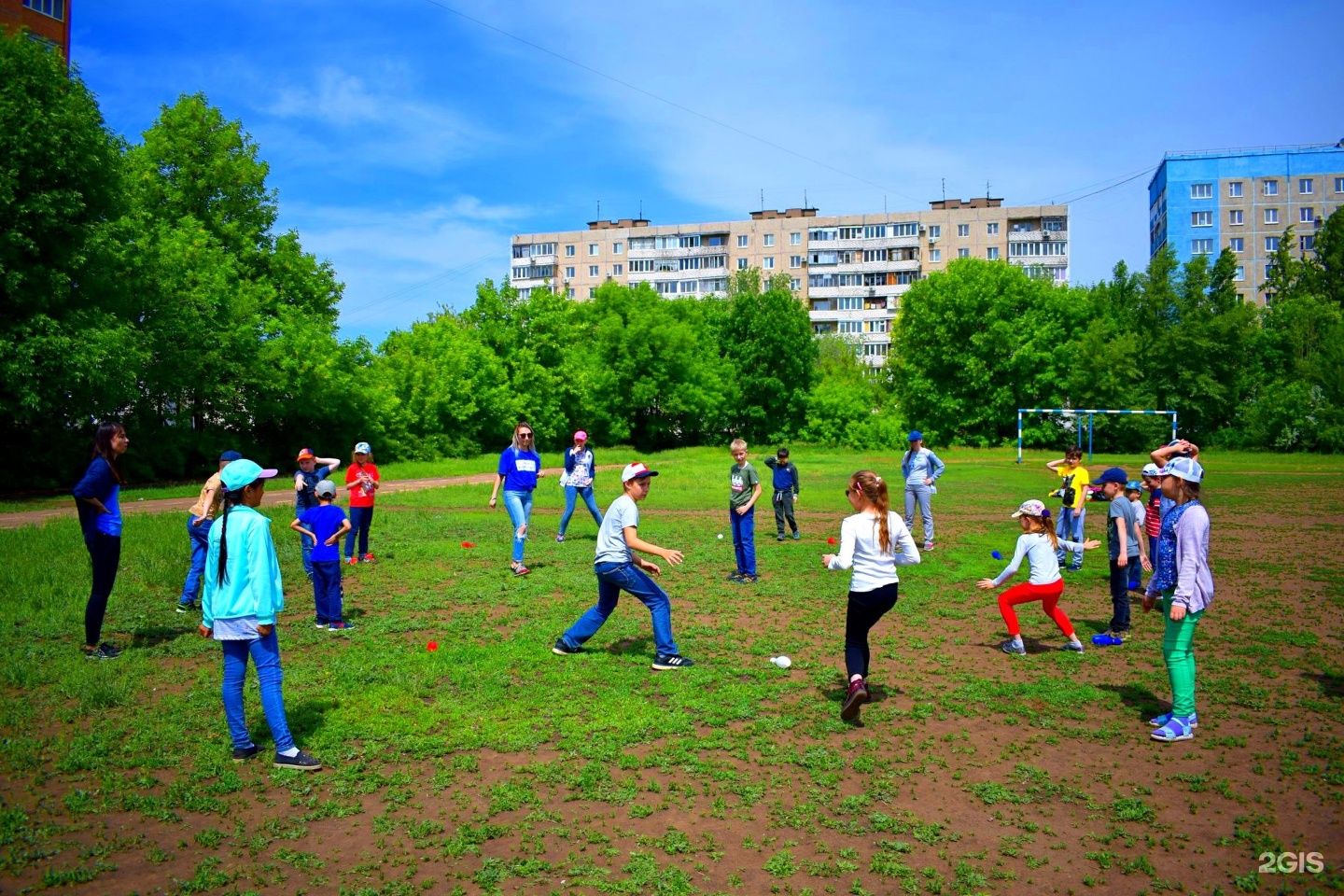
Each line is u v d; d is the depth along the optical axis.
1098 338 60.91
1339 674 7.73
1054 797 5.22
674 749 5.84
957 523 19.66
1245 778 5.50
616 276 101.38
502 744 5.91
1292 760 5.75
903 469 15.47
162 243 32.59
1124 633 9.12
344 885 4.15
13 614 9.13
